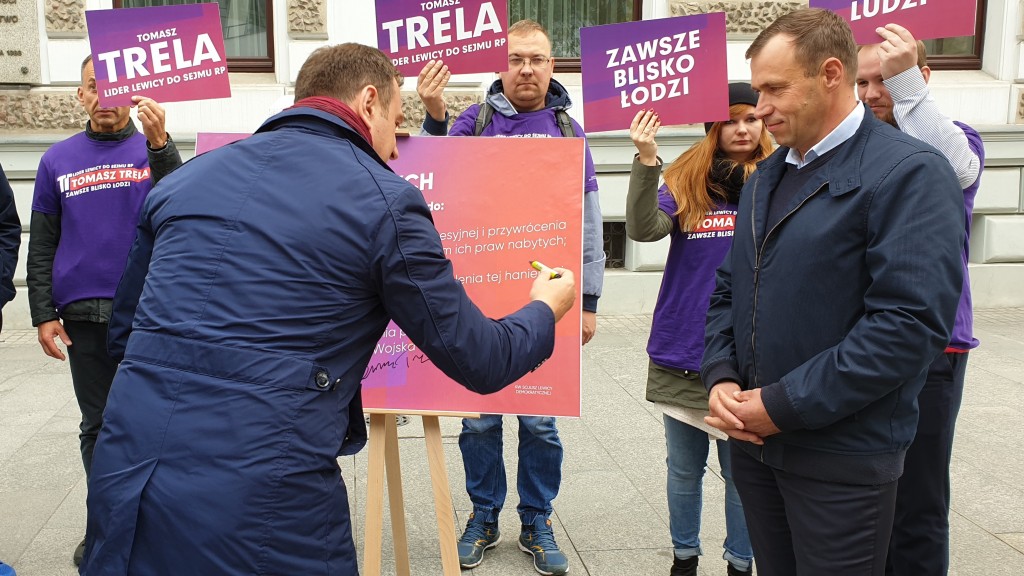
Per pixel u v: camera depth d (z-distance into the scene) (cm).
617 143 717
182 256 173
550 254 273
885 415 191
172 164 315
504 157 275
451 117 705
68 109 677
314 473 166
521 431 329
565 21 762
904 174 182
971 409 506
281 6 692
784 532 218
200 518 158
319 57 193
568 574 325
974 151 248
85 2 672
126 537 162
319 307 167
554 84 340
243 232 171
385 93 194
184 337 167
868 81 250
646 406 513
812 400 186
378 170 178
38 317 331
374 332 179
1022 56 747
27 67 666
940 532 255
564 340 274
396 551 289
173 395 165
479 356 176
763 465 215
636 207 287
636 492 396
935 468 251
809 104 195
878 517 194
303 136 182
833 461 193
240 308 166
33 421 483
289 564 162
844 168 192
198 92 308
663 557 338
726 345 225
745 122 285
